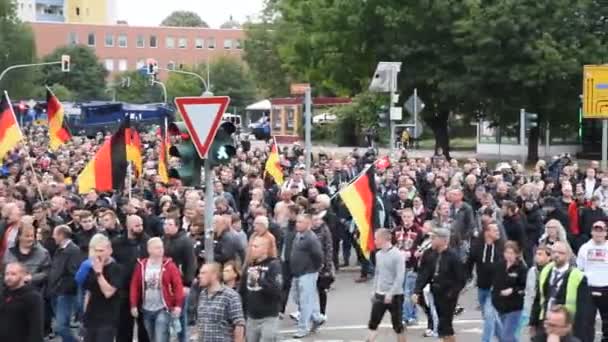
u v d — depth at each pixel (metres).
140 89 119.19
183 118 12.49
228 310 10.91
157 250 12.79
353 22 51.91
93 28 145.50
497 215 17.80
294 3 61.47
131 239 13.60
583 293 11.38
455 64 51.06
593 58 48.34
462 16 49.56
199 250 15.37
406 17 50.25
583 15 49.59
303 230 15.77
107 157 18.64
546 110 51.12
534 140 53.75
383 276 14.06
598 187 24.34
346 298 20.03
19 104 75.94
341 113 70.62
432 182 27.00
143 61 148.25
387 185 24.45
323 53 56.56
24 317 10.27
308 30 58.84
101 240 12.34
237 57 138.88
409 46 51.12
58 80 122.56
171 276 12.84
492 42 47.75
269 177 27.52
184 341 13.87
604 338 14.66
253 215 17.97
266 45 115.50
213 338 10.88
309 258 15.76
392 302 13.99
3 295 10.34
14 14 102.50
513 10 48.03
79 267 13.44
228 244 14.95
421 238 16.45
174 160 25.55
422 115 54.62
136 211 16.98
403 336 14.20
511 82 49.34
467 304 19.50
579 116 51.28
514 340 13.34
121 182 18.77
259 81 119.50
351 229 22.00
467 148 74.81
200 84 116.69
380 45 52.34
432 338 15.98
